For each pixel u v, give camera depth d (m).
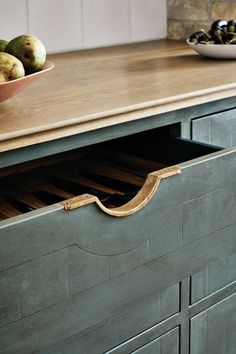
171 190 1.22
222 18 2.25
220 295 1.57
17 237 1.00
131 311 1.34
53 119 1.24
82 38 2.21
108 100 1.39
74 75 1.71
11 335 1.04
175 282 1.31
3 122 1.23
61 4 2.13
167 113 1.46
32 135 1.20
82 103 1.37
